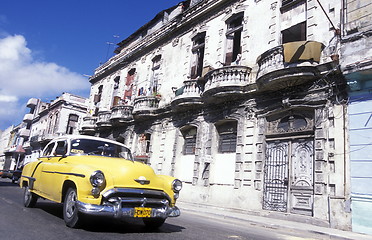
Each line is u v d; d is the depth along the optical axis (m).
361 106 9.34
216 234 5.81
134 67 22.81
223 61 15.16
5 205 7.20
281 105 11.58
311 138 10.64
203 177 14.23
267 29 13.17
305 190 10.34
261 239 5.91
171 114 17.42
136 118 19.58
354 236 7.51
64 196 5.36
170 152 16.81
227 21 15.57
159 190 5.24
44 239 4.04
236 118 13.39
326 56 10.49
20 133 46.94
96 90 28.02
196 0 18.69
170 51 19.36
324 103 10.29
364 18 9.48
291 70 10.58
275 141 11.76
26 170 7.60
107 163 5.42
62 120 35.00
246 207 11.84
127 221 6.19
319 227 8.84
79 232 4.62
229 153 13.66
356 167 9.02
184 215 9.56
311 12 11.59
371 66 8.69
